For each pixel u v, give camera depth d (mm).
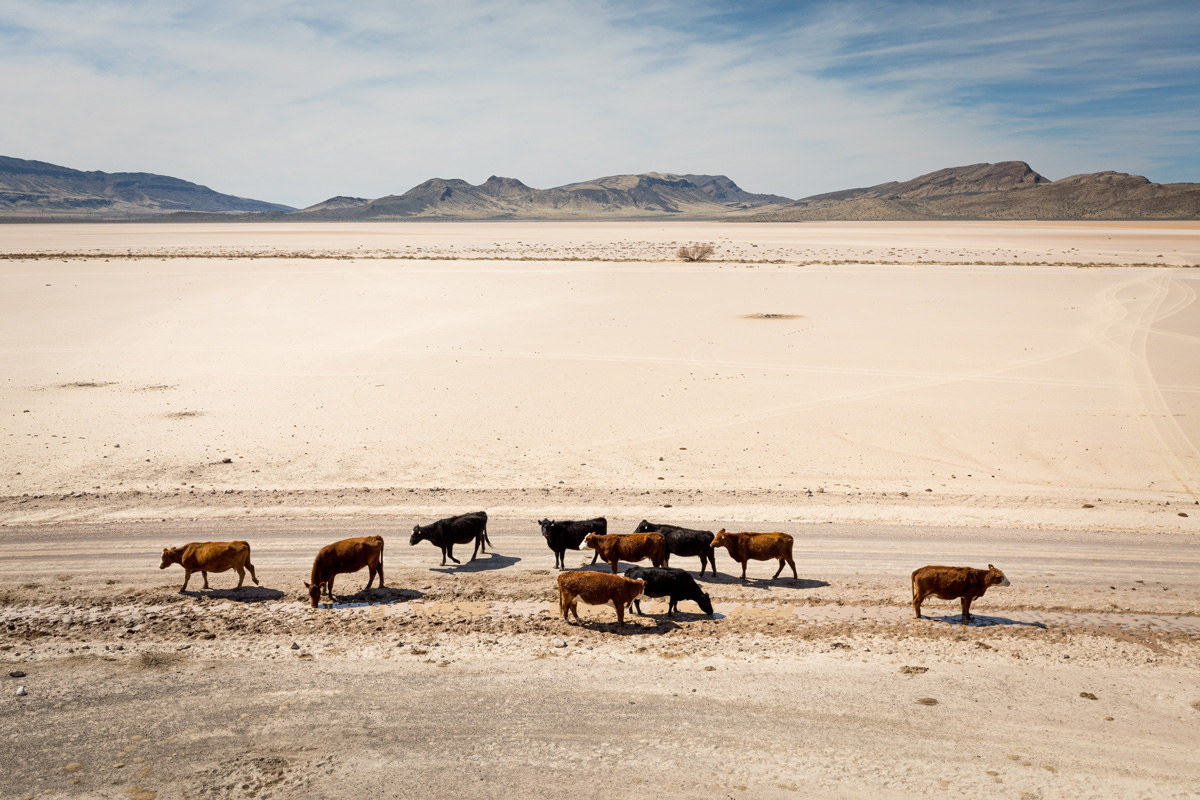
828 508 22266
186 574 16438
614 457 27719
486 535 19078
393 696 11820
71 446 28016
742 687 12133
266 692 11922
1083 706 11586
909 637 14172
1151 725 11070
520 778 9742
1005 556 18641
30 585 16688
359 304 65312
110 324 55125
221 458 26969
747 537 17047
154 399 35469
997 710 11453
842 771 9898
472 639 13992
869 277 84875
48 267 89562
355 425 31656
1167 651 13578
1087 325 54250
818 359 45062
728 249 152250
